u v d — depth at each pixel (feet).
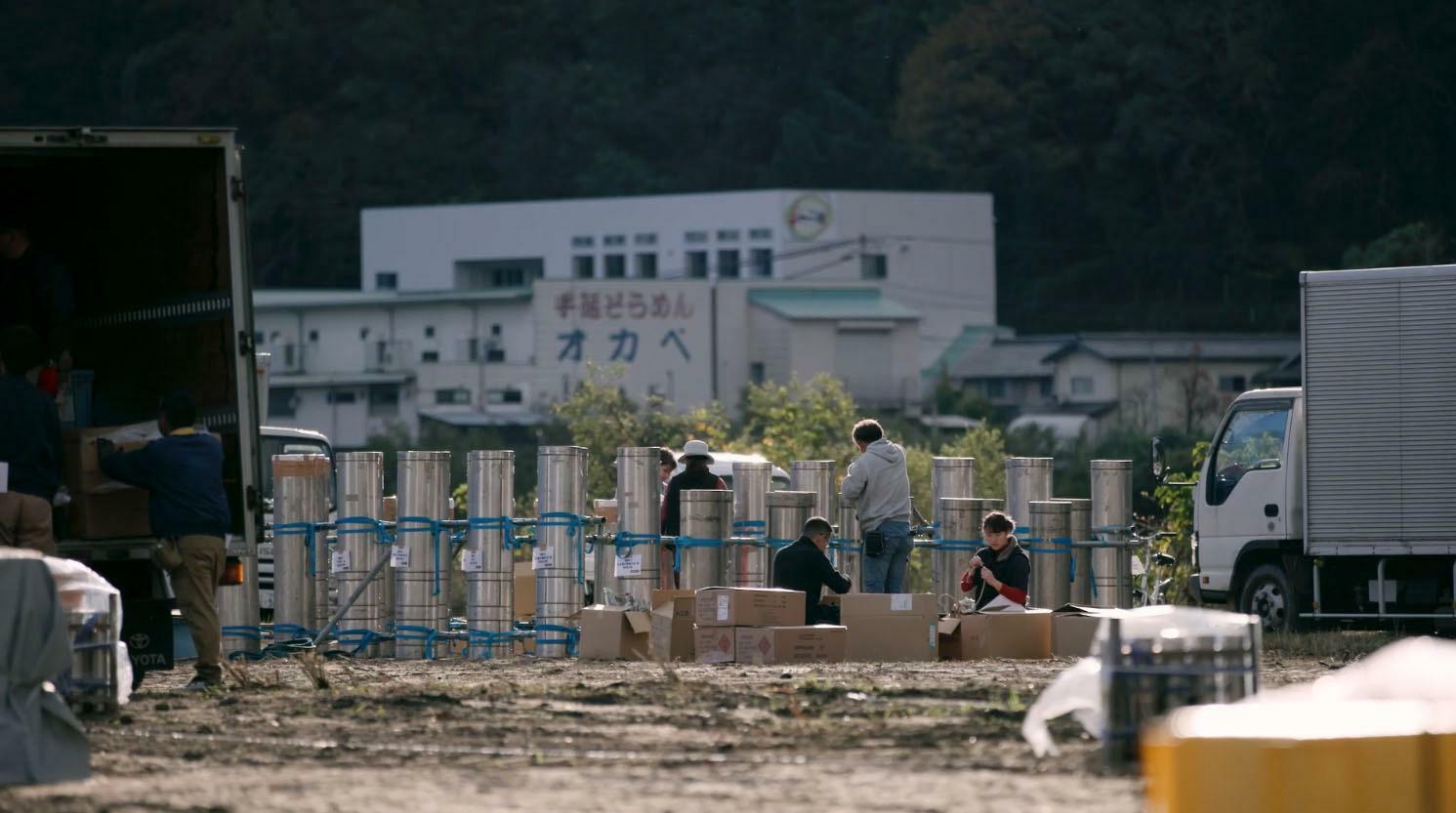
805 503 176.96
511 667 146.82
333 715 106.11
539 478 166.81
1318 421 181.57
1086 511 187.01
